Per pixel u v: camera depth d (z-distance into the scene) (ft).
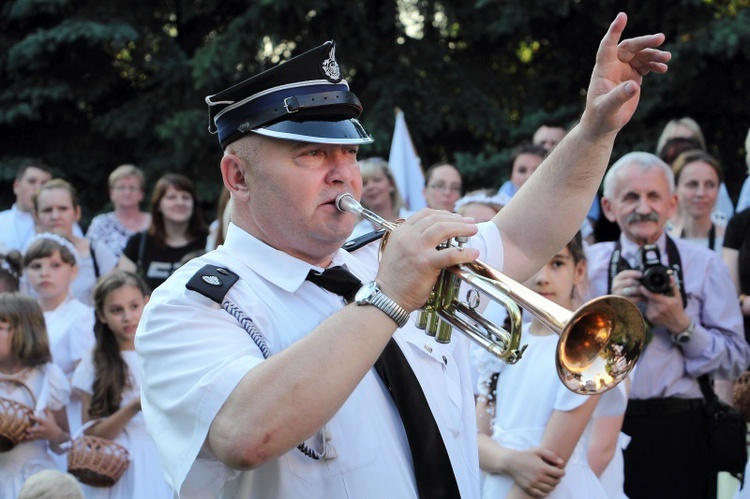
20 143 39.04
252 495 7.20
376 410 7.41
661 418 13.83
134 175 23.99
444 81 36.22
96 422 15.24
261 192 7.42
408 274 6.59
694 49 32.42
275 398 6.38
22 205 24.53
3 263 20.44
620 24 8.05
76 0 38.11
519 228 8.58
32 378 15.84
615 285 13.92
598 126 8.18
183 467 6.73
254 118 7.33
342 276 7.68
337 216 7.39
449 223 6.68
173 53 37.93
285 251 7.64
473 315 7.22
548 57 36.94
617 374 6.85
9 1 38.42
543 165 8.67
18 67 37.68
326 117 7.37
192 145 36.09
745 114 34.63
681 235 18.34
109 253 21.75
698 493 13.80
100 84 38.06
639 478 13.84
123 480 14.96
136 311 15.79
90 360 15.94
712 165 18.15
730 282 14.48
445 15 35.04
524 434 11.73
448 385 7.98
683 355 13.94
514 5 34.30
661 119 34.63
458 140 37.55
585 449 11.82
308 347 6.48
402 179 25.48
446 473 7.41
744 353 14.17
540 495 11.20
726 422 13.89
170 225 21.01
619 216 14.49
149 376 7.13
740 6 34.88
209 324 7.10
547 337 12.05
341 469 7.18
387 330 6.56
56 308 18.24
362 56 35.81
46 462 15.62
